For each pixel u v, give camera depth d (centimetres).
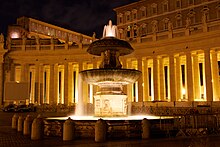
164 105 3831
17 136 1578
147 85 4644
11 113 3800
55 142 1320
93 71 1658
